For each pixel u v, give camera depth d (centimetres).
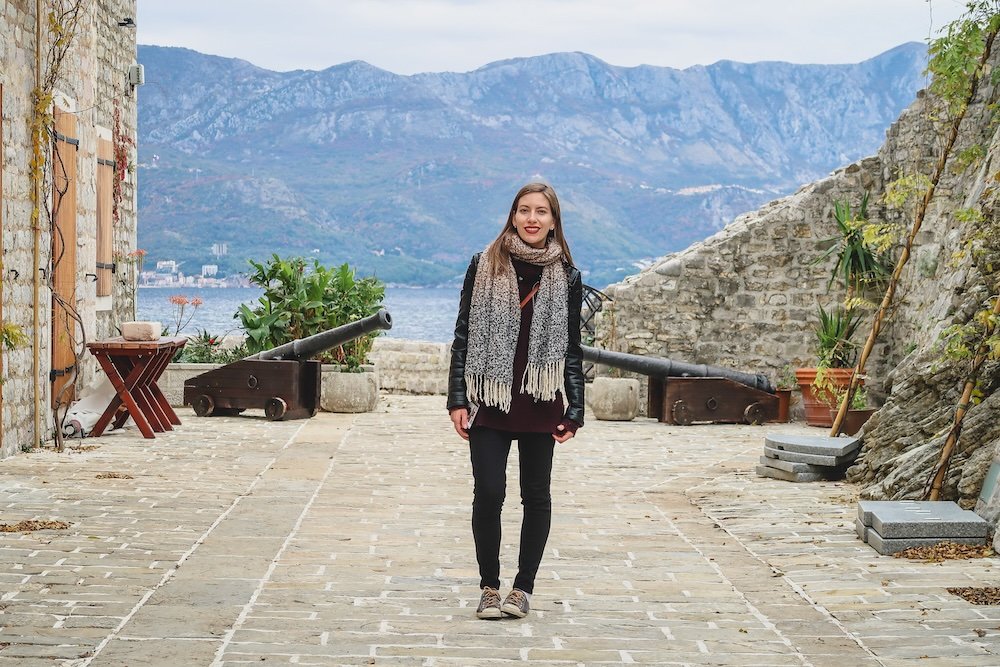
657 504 729
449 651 396
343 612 445
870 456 777
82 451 895
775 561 554
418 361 1639
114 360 995
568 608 460
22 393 880
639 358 1300
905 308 1289
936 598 474
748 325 1423
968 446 647
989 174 813
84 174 1055
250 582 488
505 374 439
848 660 390
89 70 1072
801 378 1295
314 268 1399
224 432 1067
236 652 388
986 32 823
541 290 446
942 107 1217
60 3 940
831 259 1406
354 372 1362
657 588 497
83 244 1058
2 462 816
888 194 905
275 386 1202
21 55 866
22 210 871
